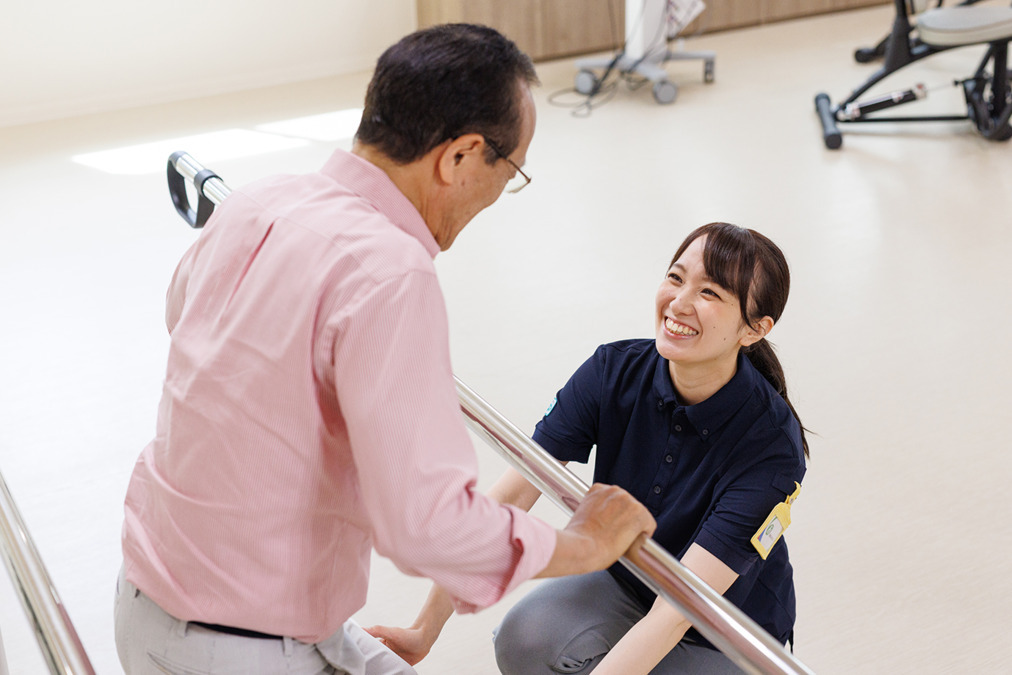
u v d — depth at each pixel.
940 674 2.02
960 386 2.93
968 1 5.24
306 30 5.90
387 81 1.00
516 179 1.11
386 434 0.92
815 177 4.45
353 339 0.93
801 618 2.16
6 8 5.16
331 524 1.06
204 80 5.71
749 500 1.43
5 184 4.56
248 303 1.02
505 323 3.33
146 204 4.31
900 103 4.83
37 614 1.13
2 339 3.28
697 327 1.42
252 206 1.08
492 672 2.04
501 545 0.95
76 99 5.44
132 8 5.41
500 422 1.32
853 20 6.88
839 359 3.08
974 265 3.63
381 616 2.18
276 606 1.06
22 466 2.66
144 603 1.13
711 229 1.44
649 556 1.10
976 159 4.61
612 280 3.60
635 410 1.55
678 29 5.74
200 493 1.05
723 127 5.10
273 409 1.00
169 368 1.11
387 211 1.04
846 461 2.63
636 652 1.40
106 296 3.55
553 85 5.86
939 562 2.30
